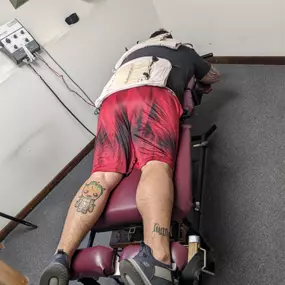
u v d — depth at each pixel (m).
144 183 1.44
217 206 1.85
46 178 2.37
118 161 1.59
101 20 2.39
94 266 1.34
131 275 1.22
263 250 1.59
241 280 1.54
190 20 2.62
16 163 2.18
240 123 2.18
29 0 2.05
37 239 2.16
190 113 1.85
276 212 1.69
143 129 1.62
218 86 2.49
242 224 1.72
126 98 1.73
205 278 1.60
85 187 1.54
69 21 2.21
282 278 1.49
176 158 1.58
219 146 2.12
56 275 1.29
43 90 2.19
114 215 1.48
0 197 2.19
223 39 2.54
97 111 2.12
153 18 2.75
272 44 2.33
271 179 1.83
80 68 2.36
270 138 2.01
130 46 2.66
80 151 2.51
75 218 1.46
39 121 2.22
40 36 2.13
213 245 1.70
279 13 2.12
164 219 1.35
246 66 2.54
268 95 2.25
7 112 2.06
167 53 1.98
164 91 1.74
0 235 2.24
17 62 2.03
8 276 1.57
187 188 1.49
